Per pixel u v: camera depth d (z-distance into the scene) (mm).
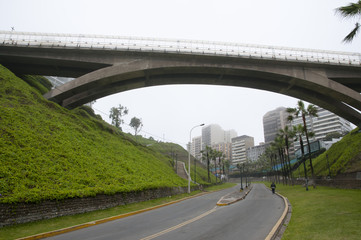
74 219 12930
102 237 9273
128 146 42031
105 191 17109
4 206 10773
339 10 17922
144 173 29922
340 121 126125
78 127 30875
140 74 42844
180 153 112250
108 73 40281
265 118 197250
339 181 32438
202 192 40469
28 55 39969
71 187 15797
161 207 20078
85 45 40688
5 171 13539
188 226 10844
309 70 43719
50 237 9688
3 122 19609
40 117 25453
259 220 11852
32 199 11977
